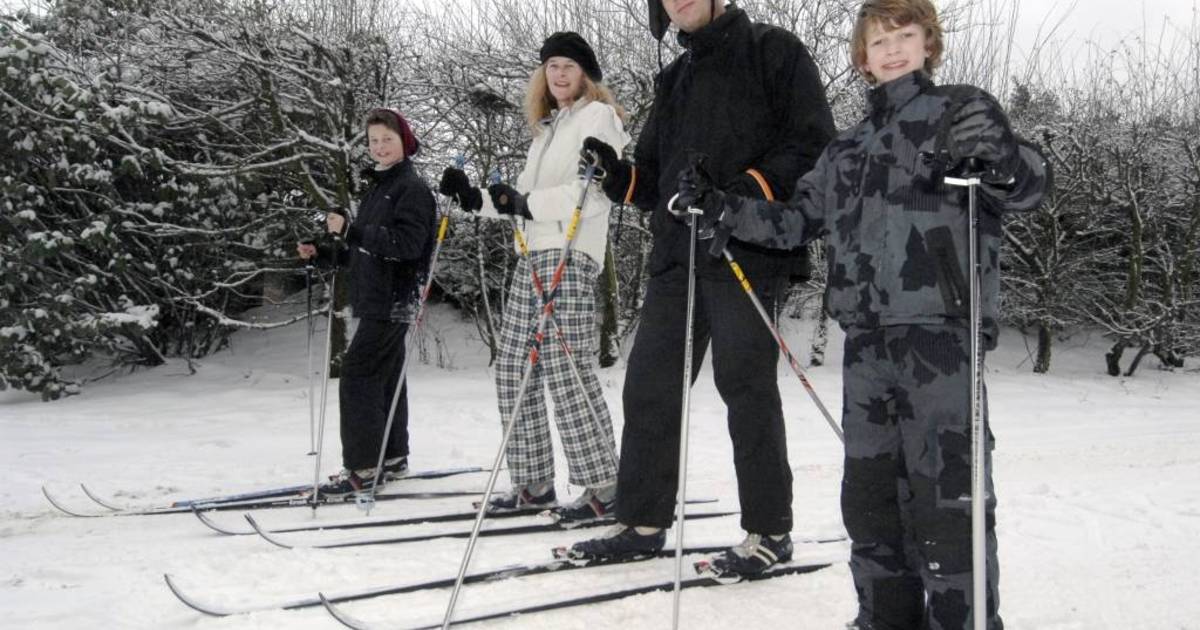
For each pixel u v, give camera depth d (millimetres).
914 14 1989
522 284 3402
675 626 2146
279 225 10203
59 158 8555
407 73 10305
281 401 7652
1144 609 2510
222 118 9852
